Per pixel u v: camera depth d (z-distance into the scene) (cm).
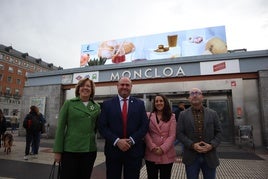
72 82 1480
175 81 1212
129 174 299
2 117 808
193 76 1182
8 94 4862
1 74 4953
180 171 552
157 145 330
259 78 1057
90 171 306
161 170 329
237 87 1099
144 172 540
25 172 534
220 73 1133
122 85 323
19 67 5500
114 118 309
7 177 491
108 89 1356
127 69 1328
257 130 1044
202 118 318
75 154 297
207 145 300
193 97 322
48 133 1424
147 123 319
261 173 532
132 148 302
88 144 300
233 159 712
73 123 304
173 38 2333
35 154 740
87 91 320
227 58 1134
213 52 2183
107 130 303
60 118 305
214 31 2223
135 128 310
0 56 4966
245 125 1015
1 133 812
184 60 1206
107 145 308
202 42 2239
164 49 2348
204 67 1167
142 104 328
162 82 1234
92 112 315
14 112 4956
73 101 315
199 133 312
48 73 1557
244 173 534
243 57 1110
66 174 289
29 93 1580
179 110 680
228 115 1112
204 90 1149
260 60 1088
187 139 312
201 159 308
